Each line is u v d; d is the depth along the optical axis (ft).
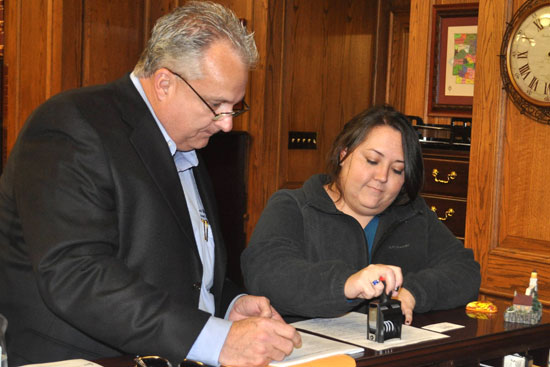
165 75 5.35
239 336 4.90
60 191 5.01
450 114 15.11
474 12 14.69
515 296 6.58
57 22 16.58
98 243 5.04
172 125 5.55
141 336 4.89
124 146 5.30
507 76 11.77
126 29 17.67
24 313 5.40
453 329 6.14
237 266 16.60
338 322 6.32
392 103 19.84
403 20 19.48
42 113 5.28
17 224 5.43
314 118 18.66
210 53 5.27
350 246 7.34
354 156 7.18
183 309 5.00
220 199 16.25
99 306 4.87
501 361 6.26
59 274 4.89
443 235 7.98
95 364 4.70
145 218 5.35
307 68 18.31
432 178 13.53
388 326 5.63
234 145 16.35
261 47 16.88
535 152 11.57
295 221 7.30
